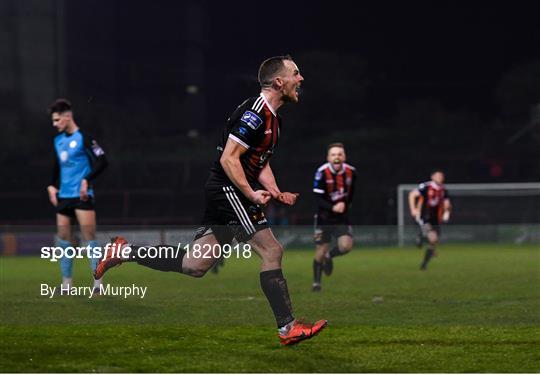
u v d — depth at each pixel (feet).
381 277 136.87
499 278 131.85
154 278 93.45
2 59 419.13
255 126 70.74
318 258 117.39
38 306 93.25
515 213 355.77
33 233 226.99
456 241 246.27
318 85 465.47
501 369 65.26
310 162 399.03
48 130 407.03
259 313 92.17
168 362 67.97
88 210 115.14
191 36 499.10
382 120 476.13
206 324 86.99
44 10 423.64
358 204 376.68
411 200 188.44
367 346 75.05
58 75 419.33
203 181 395.34
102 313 91.50
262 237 72.64
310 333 71.87
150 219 356.38
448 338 79.25
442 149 436.76
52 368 65.82
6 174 371.97
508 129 444.55
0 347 74.49
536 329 84.53
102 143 415.23
